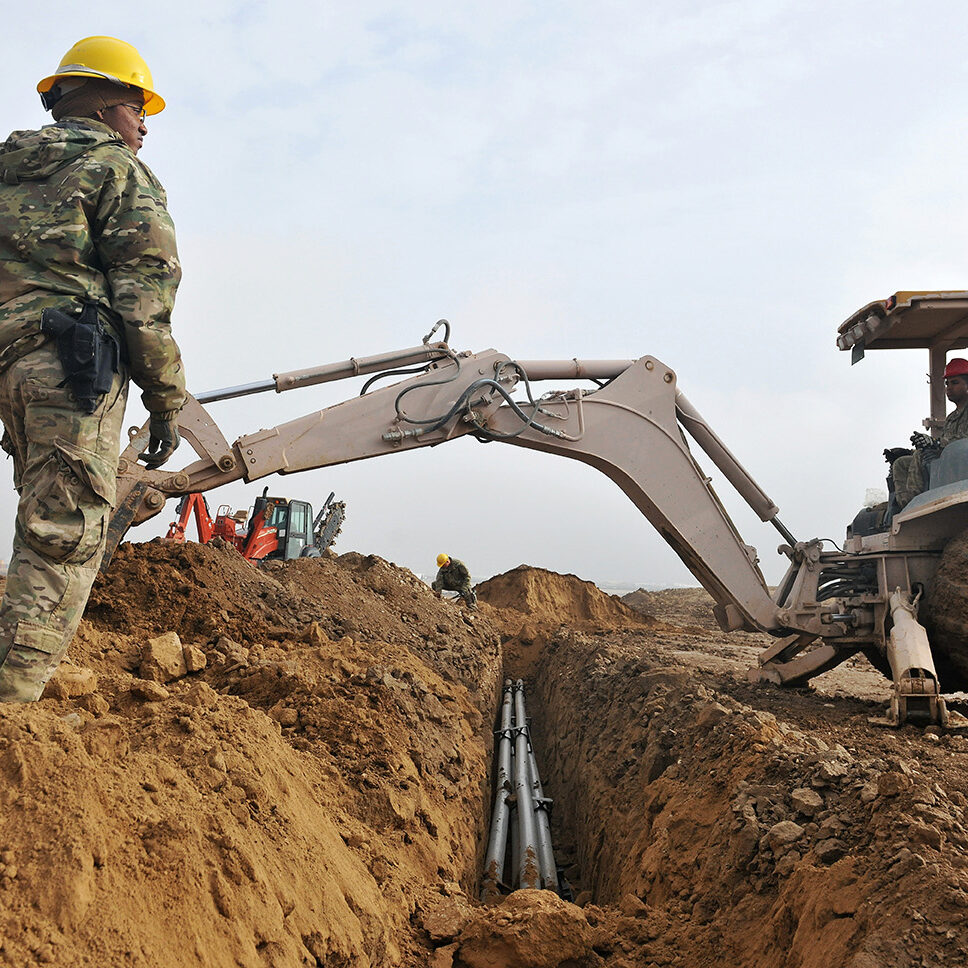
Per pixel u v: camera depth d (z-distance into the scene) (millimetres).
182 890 2689
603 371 9742
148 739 3592
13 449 3869
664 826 5715
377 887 4000
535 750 13328
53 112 4090
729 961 3992
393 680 6734
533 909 4125
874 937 3182
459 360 9125
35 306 3488
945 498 8477
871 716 8336
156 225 3684
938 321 9383
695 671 11203
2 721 2816
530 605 26828
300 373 8531
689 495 9797
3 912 2230
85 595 3631
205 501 19156
